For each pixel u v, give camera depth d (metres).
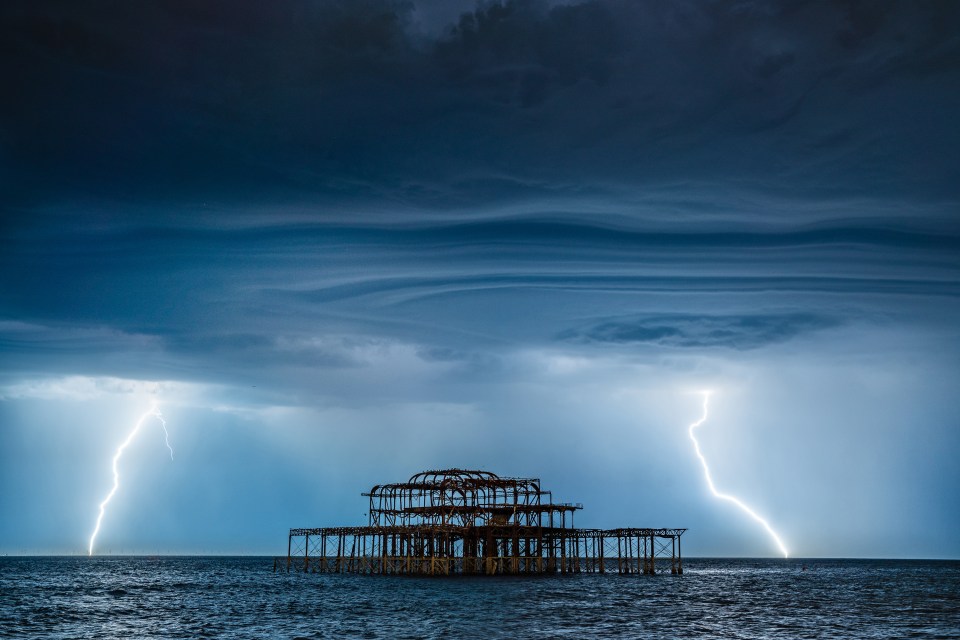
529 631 69.56
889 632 70.69
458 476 126.44
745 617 80.94
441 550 136.75
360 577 134.25
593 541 148.25
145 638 67.25
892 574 199.50
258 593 111.06
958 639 66.56
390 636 67.06
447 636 67.00
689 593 111.25
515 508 125.69
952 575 192.38
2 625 76.06
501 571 134.00
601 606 89.12
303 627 72.88
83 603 99.06
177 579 157.88
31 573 192.12
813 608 91.38
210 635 68.75
